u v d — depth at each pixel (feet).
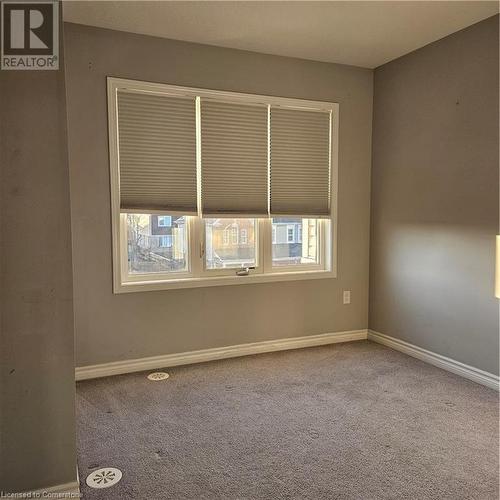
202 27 10.82
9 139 5.82
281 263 13.60
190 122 11.89
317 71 13.25
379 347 13.76
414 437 8.34
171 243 12.22
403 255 13.11
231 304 12.82
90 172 10.99
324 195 13.71
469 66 10.84
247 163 12.59
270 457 7.70
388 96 13.42
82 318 11.18
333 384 10.88
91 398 10.11
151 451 7.89
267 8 9.83
